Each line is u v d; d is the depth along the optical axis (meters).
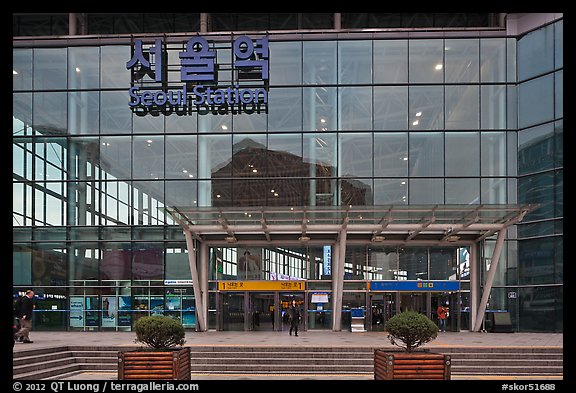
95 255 27.39
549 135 26.34
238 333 24.80
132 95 27.47
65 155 27.80
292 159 27.27
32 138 27.97
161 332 12.73
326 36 27.70
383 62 27.56
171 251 27.30
